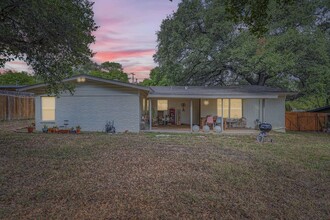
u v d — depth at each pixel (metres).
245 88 15.91
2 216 3.31
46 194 4.07
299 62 17.08
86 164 6.04
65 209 3.56
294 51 16.97
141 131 13.76
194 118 17.70
